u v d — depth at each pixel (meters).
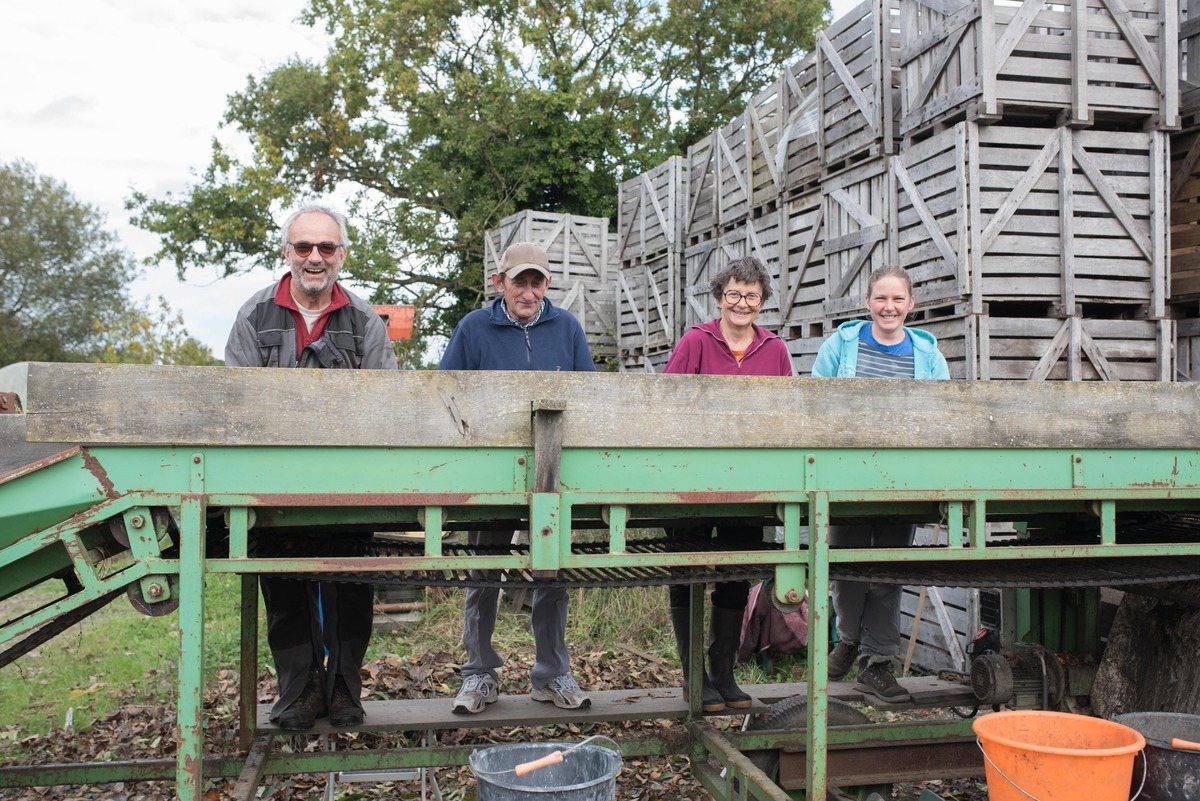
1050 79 5.64
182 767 2.59
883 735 3.75
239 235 23.62
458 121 22.42
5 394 3.66
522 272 4.12
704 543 3.92
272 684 5.68
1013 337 5.68
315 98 24.58
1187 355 6.20
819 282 7.39
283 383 2.68
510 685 5.70
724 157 9.20
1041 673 4.27
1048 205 5.71
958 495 3.08
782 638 5.69
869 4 6.54
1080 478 3.20
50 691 5.67
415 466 2.76
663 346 10.59
